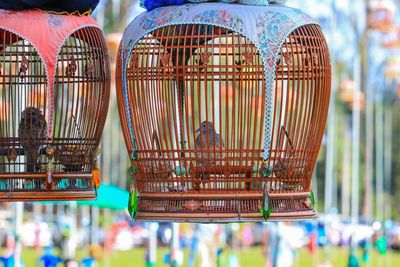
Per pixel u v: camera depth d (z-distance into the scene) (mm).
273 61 10789
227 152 11000
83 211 36656
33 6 11344
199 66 10867
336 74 52812
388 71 38094
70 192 11547
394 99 62094
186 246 37938
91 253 30625
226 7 10938
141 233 44031
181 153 11133
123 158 43594
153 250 30672
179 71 10984
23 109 12180
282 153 11109
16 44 11852
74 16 11562
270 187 11141
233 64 10836
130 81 11242
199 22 10828
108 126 38625
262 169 11008
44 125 11586
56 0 11445
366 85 47562
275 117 10891
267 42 10797
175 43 11156
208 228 35844
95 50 11781
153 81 11133
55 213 40344
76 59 11734
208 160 11031
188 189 11141
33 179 11484
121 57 11336
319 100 11352
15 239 23078
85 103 11758
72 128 11781
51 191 11477
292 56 11039
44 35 11219
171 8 11102
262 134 11039
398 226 46188
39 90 12094
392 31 33781
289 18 11016
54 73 11227
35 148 11531
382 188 55250
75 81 11727
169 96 11094
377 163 51125
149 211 11172
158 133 11188
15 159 11477
